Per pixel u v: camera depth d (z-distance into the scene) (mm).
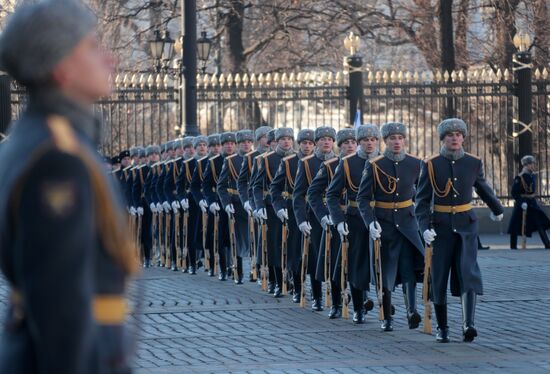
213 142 49375
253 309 36594
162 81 66500
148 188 57125
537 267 49750
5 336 7957
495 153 79812
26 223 7336
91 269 7574
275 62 99500
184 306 37094
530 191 61156
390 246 30938
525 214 61125
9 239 7590
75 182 7500
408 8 94062
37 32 7910
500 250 60625
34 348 7758
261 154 44031
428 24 91562
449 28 85125
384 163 31328
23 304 7645
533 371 23906
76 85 8078
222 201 46312
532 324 31828
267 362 25531
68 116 7984
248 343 28750
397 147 31359
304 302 37438
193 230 51625
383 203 31188
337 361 25562
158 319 33656
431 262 28859
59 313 7250
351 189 32906
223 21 93688
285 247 39312
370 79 68125
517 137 68375
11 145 7746
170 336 30000
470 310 28344
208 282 46625
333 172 35000
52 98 7977
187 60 59562
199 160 50844
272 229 41250
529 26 89500
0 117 64250
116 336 8227
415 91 70375
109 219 7941
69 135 7746
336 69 94625
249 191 43719
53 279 7273
